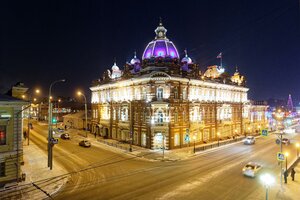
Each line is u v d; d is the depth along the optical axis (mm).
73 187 23078
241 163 32562
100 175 26922
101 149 42688
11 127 24766
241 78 67625
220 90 57562
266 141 54875
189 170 29000
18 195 21016
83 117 76000
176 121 43875
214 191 21984
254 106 74500
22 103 25406
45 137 57250
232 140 54188
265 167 30484
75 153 38969
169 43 49375
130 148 40688
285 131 73938
